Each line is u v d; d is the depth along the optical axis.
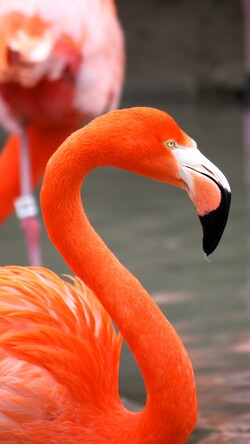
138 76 26.69
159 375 4.41
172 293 9.21
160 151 4.35
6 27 7.68
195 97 25.34
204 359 7.43
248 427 6.23
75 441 4.64
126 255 10.59
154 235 11.48
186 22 28.77
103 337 4.95
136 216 12.46
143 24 28.95
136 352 4.46
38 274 5.05
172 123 4.38
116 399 4.84
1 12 7.81
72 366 4.69
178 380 4.42
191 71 26.44
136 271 9.97
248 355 7.50
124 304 4.46
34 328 4.72
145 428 4.50
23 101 7.91
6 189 8.29
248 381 7.00
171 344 4.44
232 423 6.30
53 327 4.78
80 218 4.49
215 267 10.11
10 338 4.63
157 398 4.43
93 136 4.38
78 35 7.86
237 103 24.27
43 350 4.64
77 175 4.43
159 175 4.40
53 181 4.43
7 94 7.89
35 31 7.66
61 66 7.68
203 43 27.77
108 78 8.23
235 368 7.25
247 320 8.34
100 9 8.31
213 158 15.81
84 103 8.05
